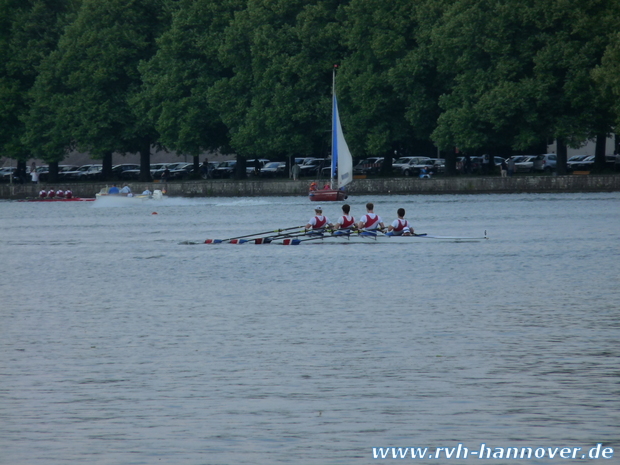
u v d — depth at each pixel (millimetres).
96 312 123250
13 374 86000
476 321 109438
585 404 73125
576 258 179875
